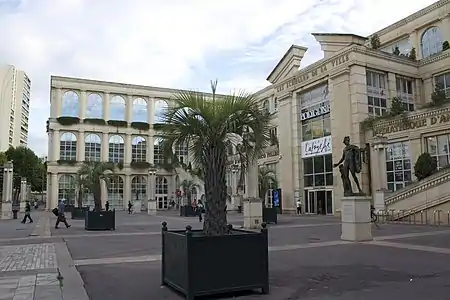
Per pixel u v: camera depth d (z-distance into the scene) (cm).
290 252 1181
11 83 9981
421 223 2333
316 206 3678
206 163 768
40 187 8319
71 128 6506
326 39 3625
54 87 6519
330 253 1152
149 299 647
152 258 1109
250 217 2156
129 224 2703
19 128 10356
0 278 836
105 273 886
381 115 3186
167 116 803
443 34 3603
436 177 2348
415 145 2866
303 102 3931
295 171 3919
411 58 3631
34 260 1092
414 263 960
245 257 654
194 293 613
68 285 759
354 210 1463
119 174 6650
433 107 2755
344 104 3309
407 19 3938
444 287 706
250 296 651
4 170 3744
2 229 2275
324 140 3581
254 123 808
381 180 2688
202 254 626
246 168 898
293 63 4028
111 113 6825
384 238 1534
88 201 6262
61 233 1992
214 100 803
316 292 678
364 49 3284
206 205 745
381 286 720
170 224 2647
